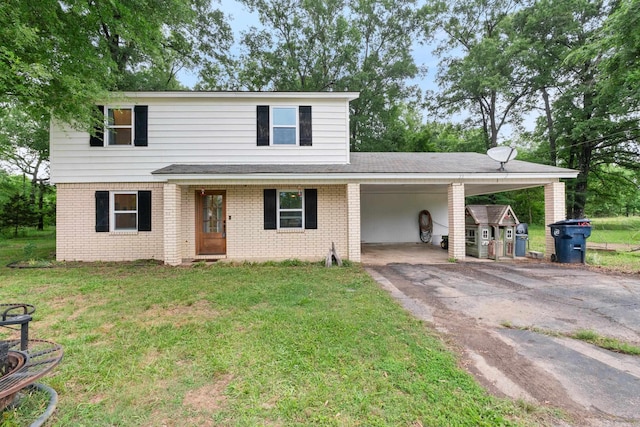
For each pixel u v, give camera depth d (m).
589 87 16.09
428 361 2.97
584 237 8.48
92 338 3.56
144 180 9.50
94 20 6.94
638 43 8.26
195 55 17.42
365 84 21.36
